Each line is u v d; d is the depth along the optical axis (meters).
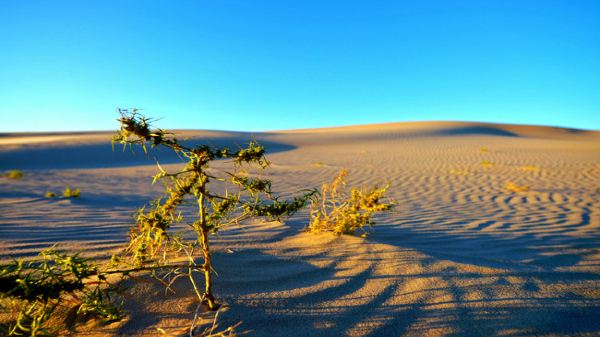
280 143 25.28
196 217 4.06
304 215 4.45
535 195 7.18
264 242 2.78
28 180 7.58
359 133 37.38
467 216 5.06
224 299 1.75
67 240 2.73
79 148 18.36
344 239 2.96
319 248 2.69
